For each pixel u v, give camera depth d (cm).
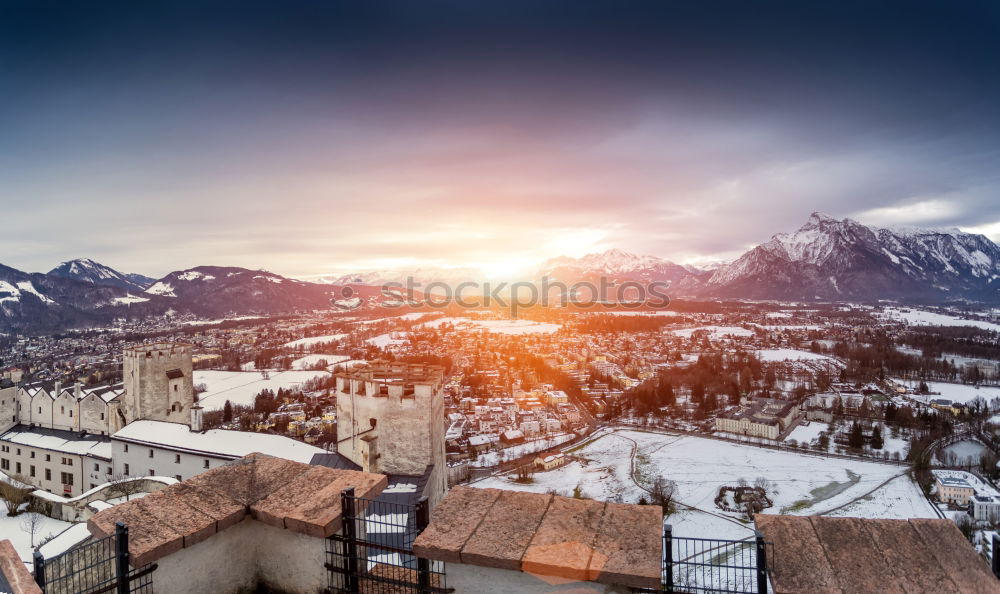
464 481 12812
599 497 11862
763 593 1005
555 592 1048
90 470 7062
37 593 990
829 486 12688
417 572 1209
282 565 1315
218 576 1273
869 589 934
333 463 4653
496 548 1065
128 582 1109
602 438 16525
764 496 11950
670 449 15438
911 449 14938
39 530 4819
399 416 4228
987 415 17875
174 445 6138
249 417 14175
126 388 7669
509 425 17400
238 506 1296
